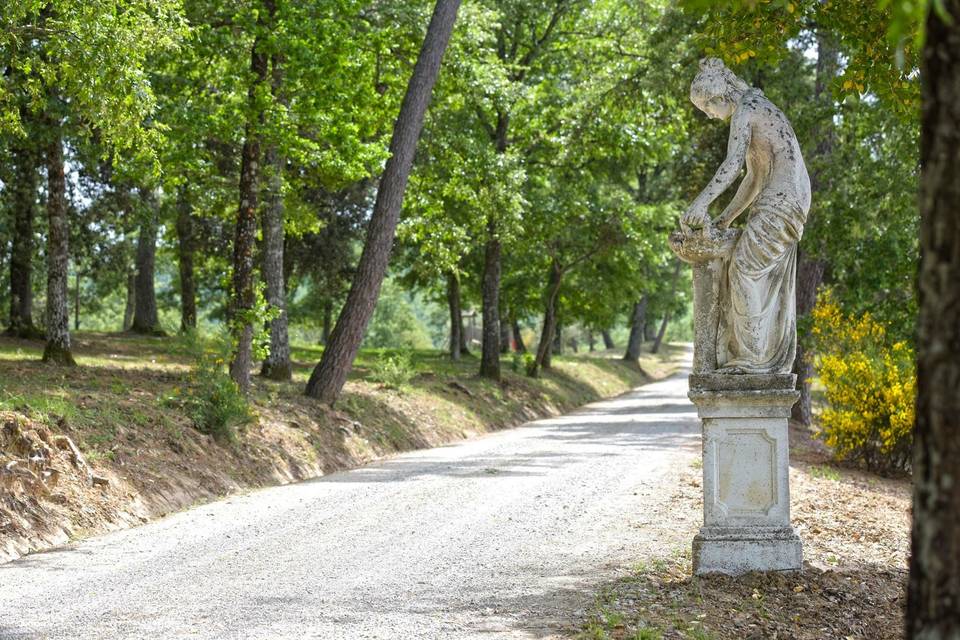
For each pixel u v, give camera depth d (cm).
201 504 1172
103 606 672
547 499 1158
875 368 1608
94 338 2833
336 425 1789
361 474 1477
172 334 3453
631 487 1246
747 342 741
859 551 871
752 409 741
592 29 3206
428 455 1798
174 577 765
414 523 1007
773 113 750
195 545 904
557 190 3397
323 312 5156
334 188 2061
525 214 3209
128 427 1252
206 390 1436
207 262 3841
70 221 2741
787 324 750
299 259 3709
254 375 2194
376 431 1911
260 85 1583
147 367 2048
